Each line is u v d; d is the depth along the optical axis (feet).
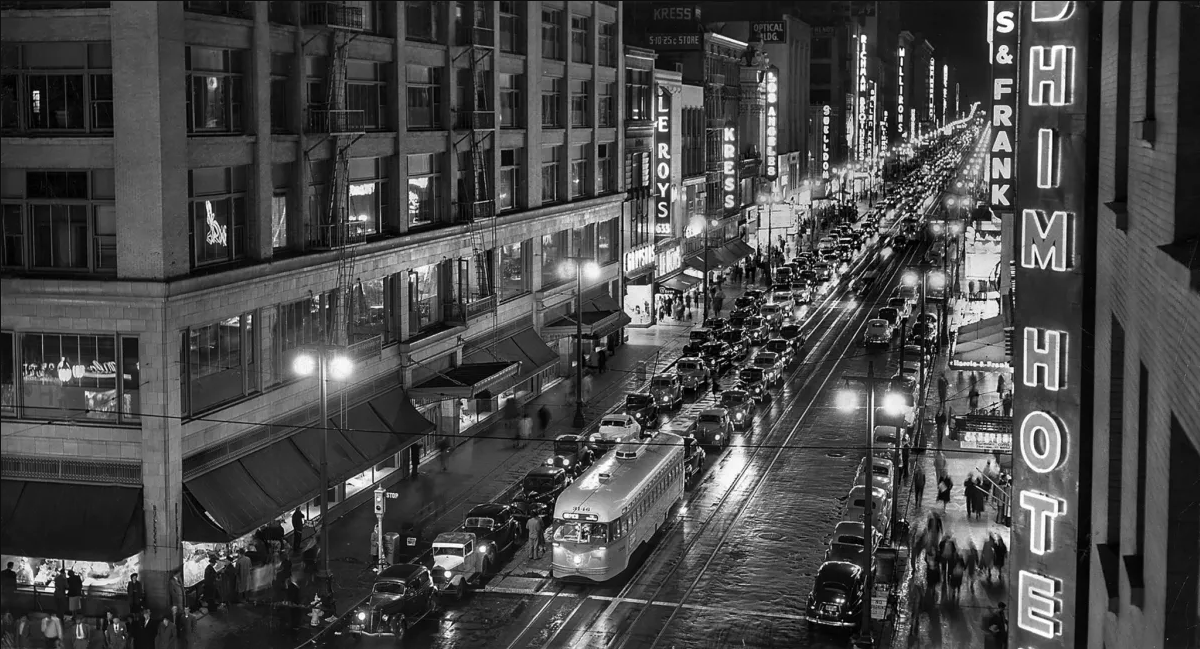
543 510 183.01
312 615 142.92
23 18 146.61
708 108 456.45
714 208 470.39
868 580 138.62
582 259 285.84
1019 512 116.88
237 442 160.97
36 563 147.64
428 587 146.82
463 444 228.22
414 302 212.64
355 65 196.34
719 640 140.46
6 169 150.41
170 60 145.28
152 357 145.69
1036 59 114.83
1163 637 65.67
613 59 321.73
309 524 175.42
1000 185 257.14
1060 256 113.70
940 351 312.91
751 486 204.74
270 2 172.04
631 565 167.02
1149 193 74.49
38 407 150.30
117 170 144.97
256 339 166.20
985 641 135.74
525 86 263.70
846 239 532.32
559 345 285.02
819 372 294.66
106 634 132.26
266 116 166.71
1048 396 114.73
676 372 272.72
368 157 199.72
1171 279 63.98
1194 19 65.31
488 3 240.32
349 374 181.27
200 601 151.12
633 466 172.35
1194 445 58.23
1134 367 79.61
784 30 648.79
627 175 345.51
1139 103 79.92
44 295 147.74
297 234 177.78
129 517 145.48
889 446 213.05
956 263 422.82
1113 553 90.94
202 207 156.66
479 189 236.84
